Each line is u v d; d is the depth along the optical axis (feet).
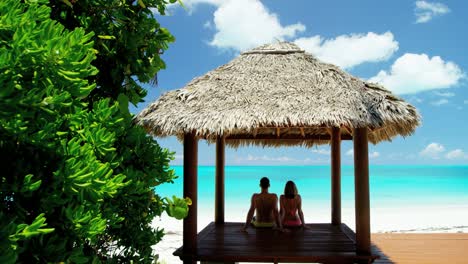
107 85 11.89
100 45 11.50
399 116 17.60
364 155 17.47
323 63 20.94
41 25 6.81
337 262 17.61
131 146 11.36
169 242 36.96
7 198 7.07
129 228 11.51
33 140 6.97
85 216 7.50
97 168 7.50
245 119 17.39
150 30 12.38
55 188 7.23
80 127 8.65
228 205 86.28
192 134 18.26
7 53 5.94
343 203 86.69
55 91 6.41
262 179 24.71
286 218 25.04
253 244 20.34
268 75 20.24
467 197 99.09
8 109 5.82
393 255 21.86
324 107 17.78
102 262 10.52
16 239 5.87
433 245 24.41
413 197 98.84
